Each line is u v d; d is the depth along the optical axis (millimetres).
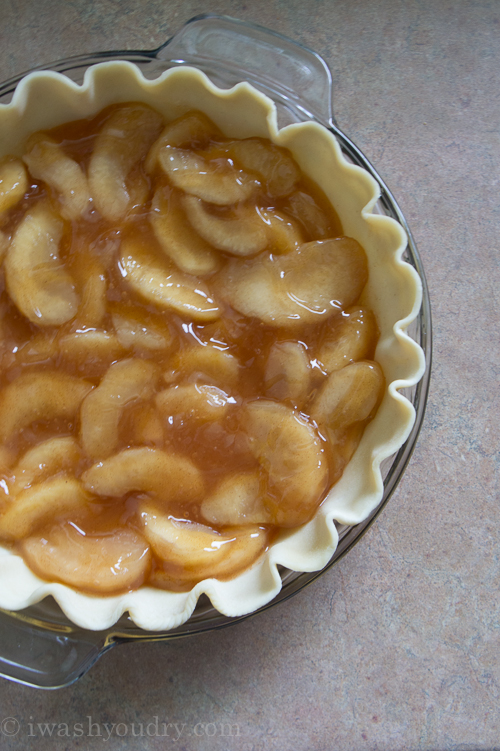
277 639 543
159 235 489
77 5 554
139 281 486
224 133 498
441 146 556
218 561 478
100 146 493
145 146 498
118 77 486
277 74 504
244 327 489
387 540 547
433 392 551
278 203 495
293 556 472
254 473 485
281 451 479
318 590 545
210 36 502
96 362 487
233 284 489
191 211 488
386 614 544
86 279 489
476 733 539
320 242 490
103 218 492
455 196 556
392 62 556
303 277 490
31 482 484
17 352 492
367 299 494
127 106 495
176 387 486
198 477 485
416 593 545
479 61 559
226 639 544
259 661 542
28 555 481
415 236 555
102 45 553
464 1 558
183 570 477
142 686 542
